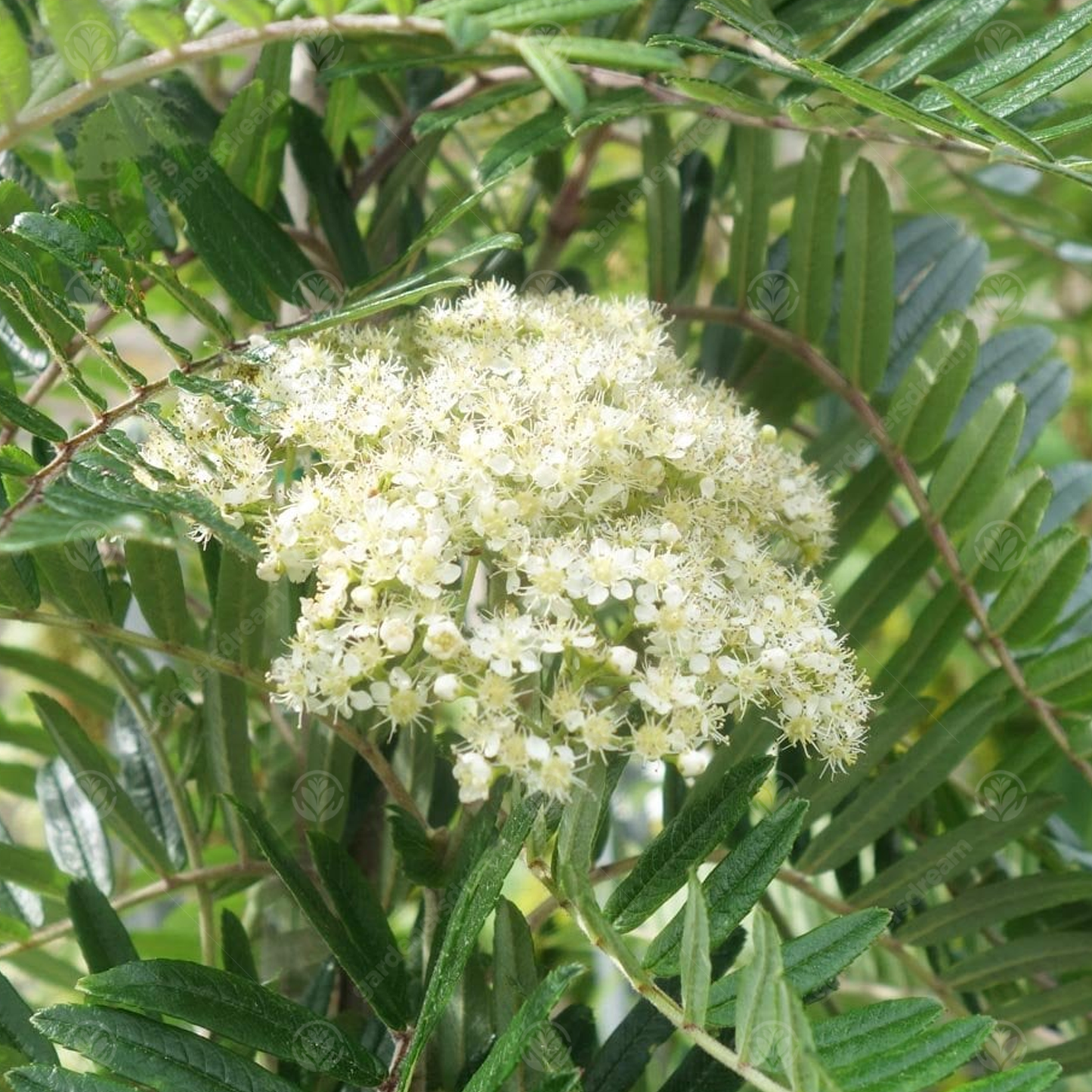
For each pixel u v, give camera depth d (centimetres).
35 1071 21
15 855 28
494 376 25
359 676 23
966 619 30
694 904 20
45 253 27
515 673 23
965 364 30
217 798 30
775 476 27
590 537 24
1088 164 23
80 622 26
